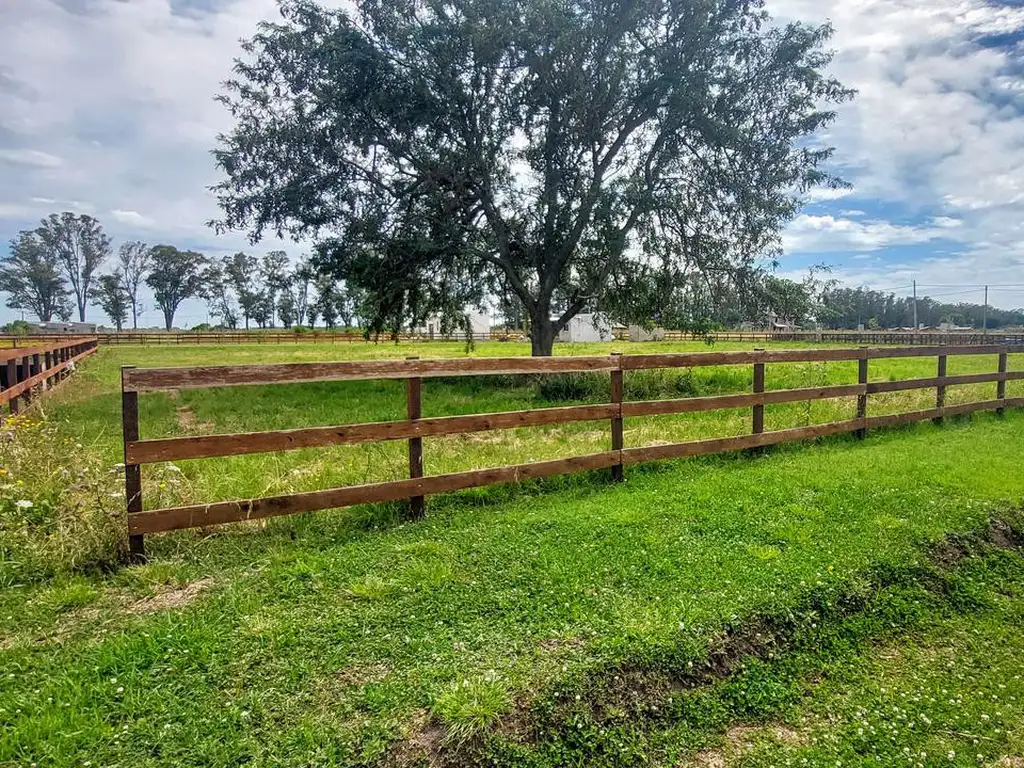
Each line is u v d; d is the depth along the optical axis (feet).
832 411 30.89
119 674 8.27
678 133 44.52
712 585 11.16
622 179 44.80
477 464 18.84
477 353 84.33
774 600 10.77
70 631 9.51
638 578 11.37
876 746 8.34
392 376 14.26
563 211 46.09
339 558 12.05
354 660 8.68
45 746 6.92
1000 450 21.80
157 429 27.84
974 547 13.76
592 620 9.85
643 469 19.34
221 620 9.70
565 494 16.63
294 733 7.25
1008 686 9.64
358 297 51.72
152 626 9.48
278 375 13.00
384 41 42.45
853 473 18.39
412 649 8.96
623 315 51.29
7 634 9.41
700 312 48.08
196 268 309.83
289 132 43.06
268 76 44.29
